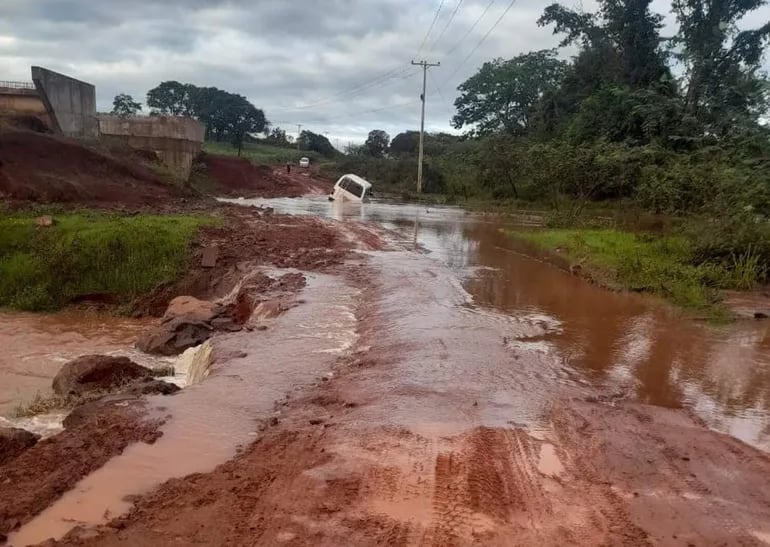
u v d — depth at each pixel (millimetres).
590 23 47438
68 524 4852
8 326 14320
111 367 9984
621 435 6703
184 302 14125
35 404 9156
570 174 30438
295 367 9273
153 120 42000
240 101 101312
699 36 37406
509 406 7488
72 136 35125
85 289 16328
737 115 34344
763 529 4914
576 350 10062
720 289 15141
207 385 8375
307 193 54000
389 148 97688
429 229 29000
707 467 6000
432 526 4770
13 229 17797
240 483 5477
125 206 26234
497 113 62469
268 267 16844
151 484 5539
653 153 29484
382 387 8109
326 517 4887
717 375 8945
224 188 47000
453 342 10219
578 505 5184
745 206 17156
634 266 16078
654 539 4695
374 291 14305
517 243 24156
